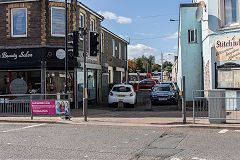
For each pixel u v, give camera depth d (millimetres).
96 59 19672
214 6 13289
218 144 6613
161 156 5641
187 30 16578
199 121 10055
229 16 12945
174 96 18406
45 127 9742
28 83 15219
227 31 12742
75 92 15703
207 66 14438
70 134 8234
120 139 7410
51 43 14984
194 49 16516
